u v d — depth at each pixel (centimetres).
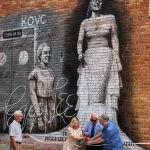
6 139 1393
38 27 1343
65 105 1259
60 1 1294
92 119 1016
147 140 1094
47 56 1314
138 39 1129
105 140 908
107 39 1186
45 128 1301
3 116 1412
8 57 1418
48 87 1304
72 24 1263
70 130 1012
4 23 1436
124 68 1148
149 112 1095
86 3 1235
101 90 1185
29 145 1334
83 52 1232
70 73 1257
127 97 1138
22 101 1367
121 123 1143
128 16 1151
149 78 1102
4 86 1422
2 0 1444
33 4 1359
